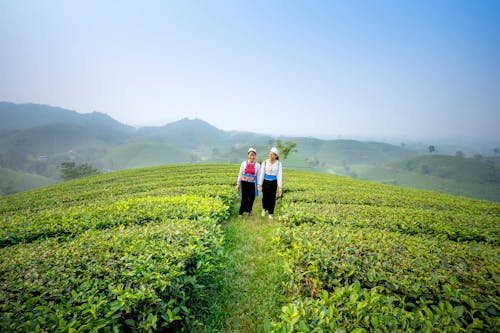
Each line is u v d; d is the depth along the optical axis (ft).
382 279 10.68
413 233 19.84
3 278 9.79
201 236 15.16
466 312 8.89
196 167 85.71
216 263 15.44
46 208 31.09
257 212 31.89
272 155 26.81
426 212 24.77
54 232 18.07
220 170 74.74
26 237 17.43
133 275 10.21
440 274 11.21
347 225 19.48
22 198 43.75
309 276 12.56
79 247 12.76
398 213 23.54
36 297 8.41
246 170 27.89
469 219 22.85
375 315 8.61
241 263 17.76
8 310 8.01
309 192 34.24
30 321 7.45
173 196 29.14
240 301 13.64
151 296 8.85
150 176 66.08
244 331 11.64
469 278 11.03
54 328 7.67
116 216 20.15
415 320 8.45
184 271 10.88
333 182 55.42
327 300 9.82
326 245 13.79
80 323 7.72
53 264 11.00
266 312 12.73
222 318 12.26
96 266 10.62
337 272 11.44
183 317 10.63
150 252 12.25
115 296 9.01
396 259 12.41
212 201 25.11
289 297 13.74
